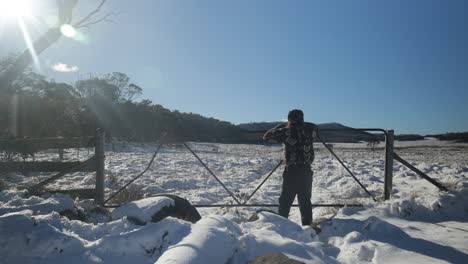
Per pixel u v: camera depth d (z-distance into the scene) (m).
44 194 6.59
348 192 9.09
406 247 4.36
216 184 12.04
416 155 30.81
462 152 35.66
